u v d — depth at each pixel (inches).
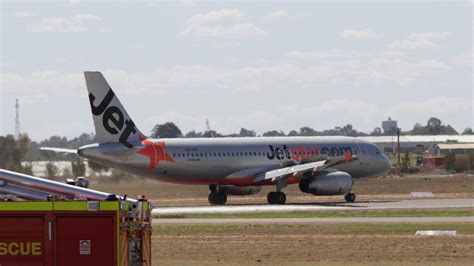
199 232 5226.4
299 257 3956.7
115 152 7795.3
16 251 2513.5
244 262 3774.6
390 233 5014.8
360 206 7608.3
